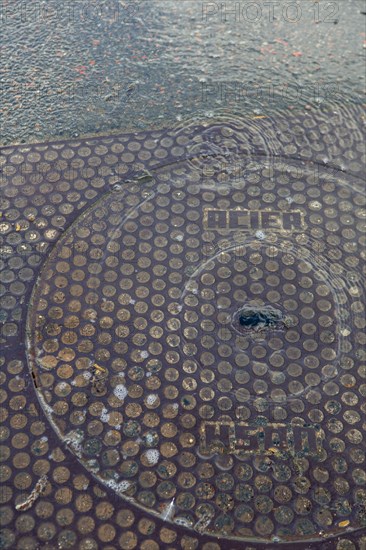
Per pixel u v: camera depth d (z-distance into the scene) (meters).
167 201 2.00
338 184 2.08
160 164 2.10
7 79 2.36
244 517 1.48
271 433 1.60
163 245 1.90
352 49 2.54
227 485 1.52
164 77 2.39
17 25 2.58
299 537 1.46
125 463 1.54
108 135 2.17
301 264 1.89
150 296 1.80
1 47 2.49
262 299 1.81
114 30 2.57
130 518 1.46
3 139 2.14
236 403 1.64
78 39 2.53
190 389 1.65
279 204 2.02
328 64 2.47
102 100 2.29
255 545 1.44
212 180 2.06
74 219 1.95
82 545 1.42
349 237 1.96
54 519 1.45
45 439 1.56
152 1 2.70
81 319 1.75
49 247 1.88
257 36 2.57
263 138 2.20
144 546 1.42
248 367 1.70
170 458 1.55
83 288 1.81
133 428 1.59
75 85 2.34
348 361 1.72
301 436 1.60
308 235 1.95
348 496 1.52
